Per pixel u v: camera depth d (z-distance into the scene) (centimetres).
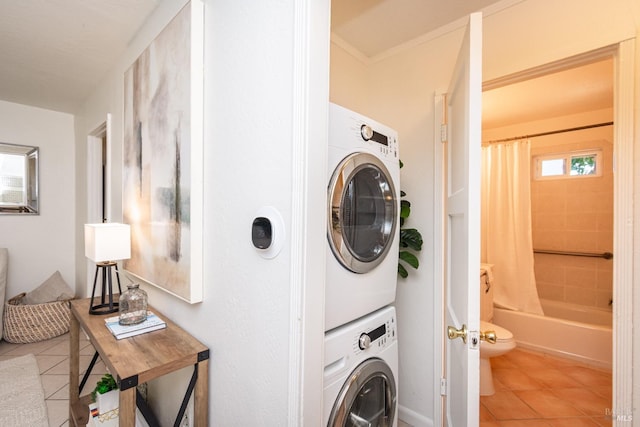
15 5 150
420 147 183
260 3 89
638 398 114
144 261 154
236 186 99
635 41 117
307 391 78
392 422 133
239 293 97
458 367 125
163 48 133
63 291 299
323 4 81
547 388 220
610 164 301
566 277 328
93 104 264
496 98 266
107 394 137
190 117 113
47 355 244
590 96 261
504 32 148
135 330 123
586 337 258
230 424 101
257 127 90
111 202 213
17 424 165
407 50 189
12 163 300
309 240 78
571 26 131
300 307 77
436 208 171
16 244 303
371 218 129
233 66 100
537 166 345
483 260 332
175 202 124
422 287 178
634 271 116
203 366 110
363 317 123
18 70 224
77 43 185
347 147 110
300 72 76
